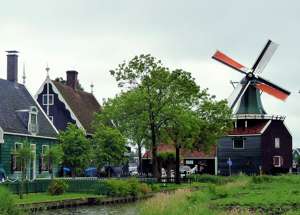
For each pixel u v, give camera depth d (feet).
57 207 120.06
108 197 138.21
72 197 130.11
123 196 144.36
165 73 184.03
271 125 262.88
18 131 167.94
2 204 78.79
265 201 110.52
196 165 266.57
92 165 190.08
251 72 269.23
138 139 193.47
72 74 241.14
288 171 270.67
